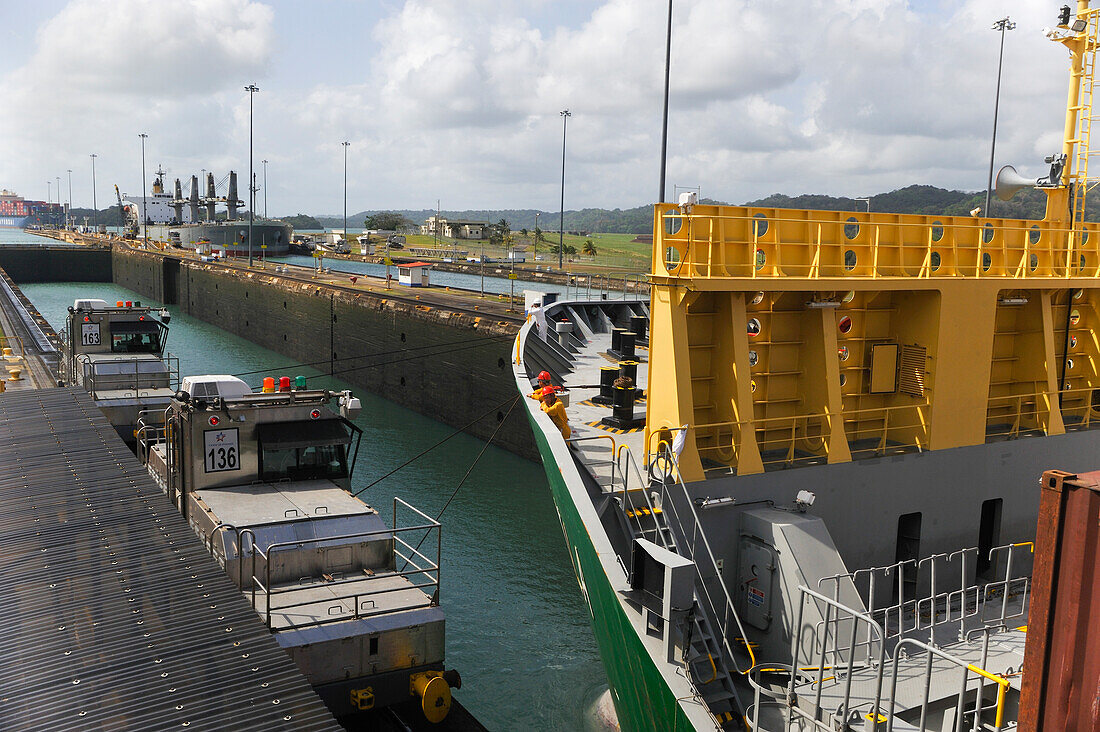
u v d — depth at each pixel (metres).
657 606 10.33
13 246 133.25
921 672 10.86
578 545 12.85
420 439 44.66
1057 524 6.78
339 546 15.29
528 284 87.75
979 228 16.45
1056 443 17.59
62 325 77.56
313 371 67.31
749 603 13.20
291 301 71.44
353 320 60.59
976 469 16.33
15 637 10.11
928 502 15.84
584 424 17.89
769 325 14.98
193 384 18.67
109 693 8.93
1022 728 7.24
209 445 17.42
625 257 151.62
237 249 154.50
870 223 15.12
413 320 51.97
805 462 14.60
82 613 10.76
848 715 9.11
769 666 11.69
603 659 12.98
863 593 15.23
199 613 10.83
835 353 14.76
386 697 13.57
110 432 19.53
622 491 13.05
